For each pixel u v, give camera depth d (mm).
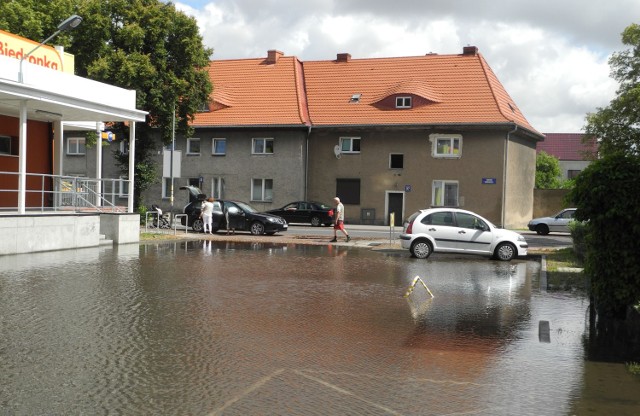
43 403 5699
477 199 38125
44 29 32625
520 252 19500
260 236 28094
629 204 9477
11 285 12062
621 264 9820
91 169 45062
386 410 5758
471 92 39938
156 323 9117
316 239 26719
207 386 6312
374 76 43344
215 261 17438
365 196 40188
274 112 41812
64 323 8898
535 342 8562
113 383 6316
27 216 17688
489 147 37906
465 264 18312
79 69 32812
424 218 19875
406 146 39375
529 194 43562
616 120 22422
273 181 41188
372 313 10445
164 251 19859
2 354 7258
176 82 32938
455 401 6055
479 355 7836
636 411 5836
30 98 17812
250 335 8594
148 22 32062
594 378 6883
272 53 45531
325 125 40312
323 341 8391
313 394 6164
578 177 10195
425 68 42562
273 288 12828
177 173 25750
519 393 6328
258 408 5723
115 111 21500
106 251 19156
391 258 19688
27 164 22781
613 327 9578
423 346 8250
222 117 42312
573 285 13945
